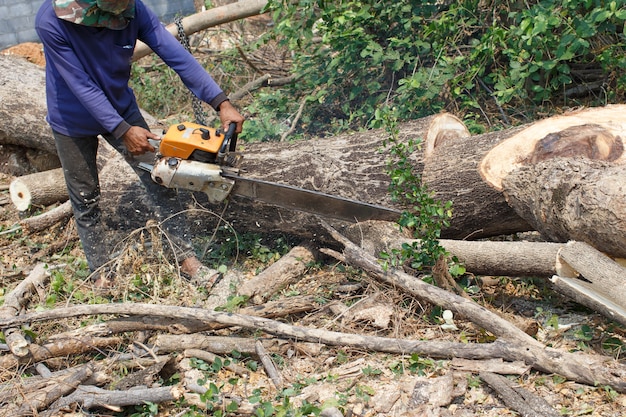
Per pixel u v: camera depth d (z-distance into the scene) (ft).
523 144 12.10
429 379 9.86
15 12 32.48
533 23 16.01
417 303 11.61
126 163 14.90
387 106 17.56
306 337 10.79
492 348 10.03
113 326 11.28
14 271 14.76
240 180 11.64
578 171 10.63
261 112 19.92
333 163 13.48
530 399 9.13
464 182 12.60
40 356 10.92
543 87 18.57
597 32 16.98
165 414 9.93
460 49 19.54
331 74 18.93
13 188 16.96
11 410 9.79
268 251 14.38
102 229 13.53
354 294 12.67
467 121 17.61
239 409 9.52
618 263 10.43
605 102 17.89
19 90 18.03
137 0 12.05
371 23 18.53
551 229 11.27
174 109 22.93
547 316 11.62
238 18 21.95
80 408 9.87
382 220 12.60
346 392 9.88
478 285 12.59
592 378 9.40
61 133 12.49
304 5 18.30
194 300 12.55
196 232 14.57
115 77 12.09
